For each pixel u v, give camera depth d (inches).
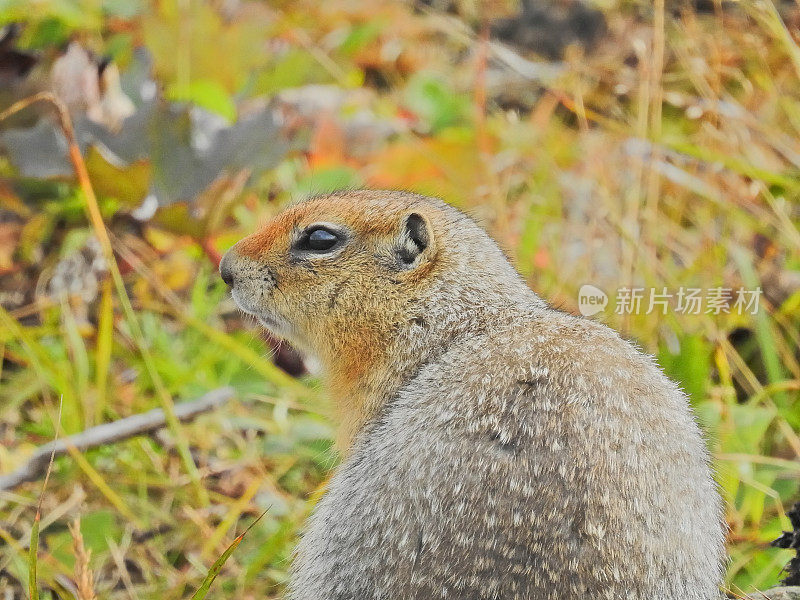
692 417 279.9
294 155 531.2
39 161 454.0
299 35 620.1
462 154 544.7
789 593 311.7
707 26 589.9
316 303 322.3
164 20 573.9
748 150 526.9
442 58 665.6
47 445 382.3
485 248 323.0
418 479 248.1
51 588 355.6
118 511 392.8
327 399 341.7
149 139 470.9
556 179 541.0
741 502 386.3
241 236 480.1
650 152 537.0
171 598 355.9
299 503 396.8
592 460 241.6
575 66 584.4
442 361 287.6
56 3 569.0
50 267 486.3
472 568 235.6
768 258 488.1
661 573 241.0
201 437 427.2
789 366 440.8
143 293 481.4
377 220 319.6
